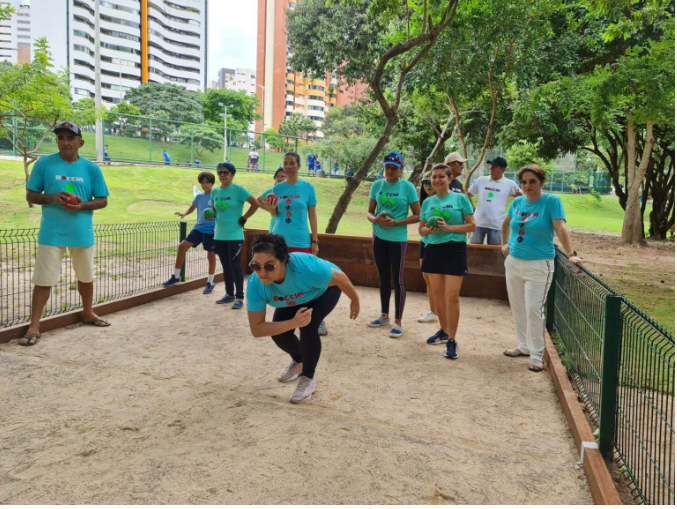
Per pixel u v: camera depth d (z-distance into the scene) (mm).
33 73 16984
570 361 4953
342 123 41531
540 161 36000
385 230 5996
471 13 10133
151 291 7535
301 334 4086
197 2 113688
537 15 10602
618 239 19969
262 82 100688
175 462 3172
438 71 10930
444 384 4559
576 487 3043
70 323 6098
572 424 3658
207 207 7840
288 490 2910
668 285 10102
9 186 19281
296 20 24766
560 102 13625
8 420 3682
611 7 9484
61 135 5402
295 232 5918
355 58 22750
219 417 3795
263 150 38031
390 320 6711
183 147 34688
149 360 4996
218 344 5539
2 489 2865
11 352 5113
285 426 3676
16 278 8672
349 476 3072
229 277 7332
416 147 21797
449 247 5176
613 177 22219
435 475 3117
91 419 3727
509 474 3158
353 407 4035
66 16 94562
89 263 5910
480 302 7949
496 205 8266
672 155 21844
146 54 105000
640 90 12391
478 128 18562
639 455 2963
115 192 20141
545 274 4883
